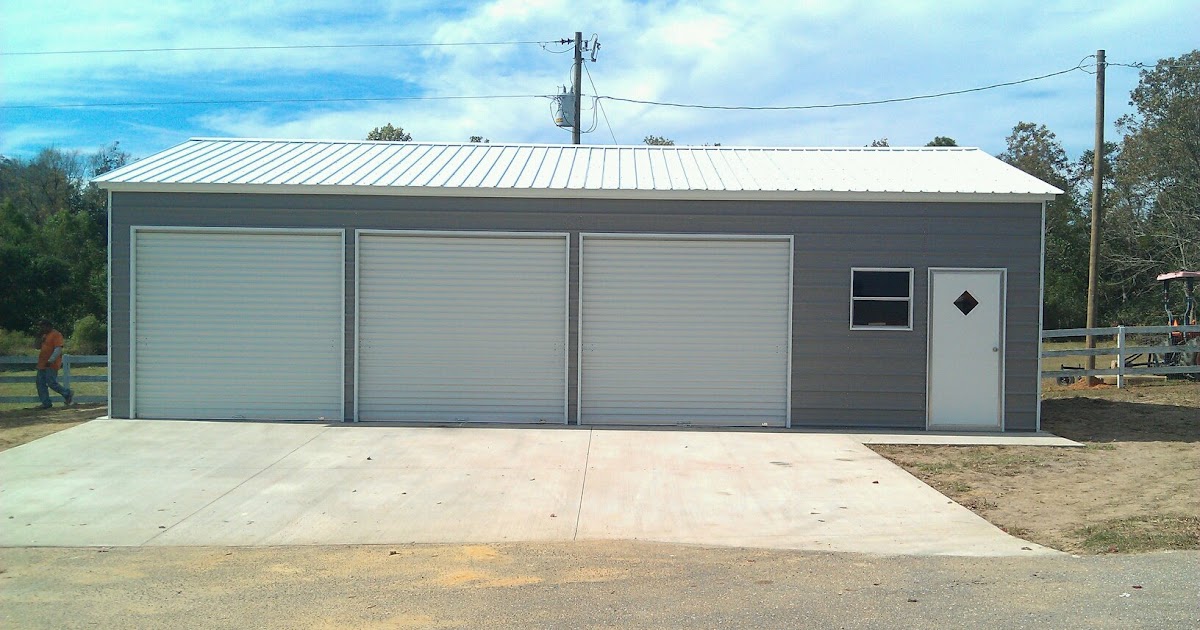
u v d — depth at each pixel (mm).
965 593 6105
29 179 49969
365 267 13555
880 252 13336
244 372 13609
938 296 13336
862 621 5559
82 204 46969
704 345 13516
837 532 8016
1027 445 12258
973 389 13375
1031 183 13703
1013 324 13344
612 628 5500
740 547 7523
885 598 6020
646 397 13555
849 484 9859
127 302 13578
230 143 16422
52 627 5668
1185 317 20344
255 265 13578
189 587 6480
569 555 7270
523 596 6172
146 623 5727
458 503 9039
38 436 12508
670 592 6219
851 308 13375
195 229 13500
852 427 13430
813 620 5590
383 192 13453
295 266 13578
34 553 7438
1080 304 40125
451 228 13492
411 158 15500
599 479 10062
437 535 7957
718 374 13523
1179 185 33938
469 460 10992
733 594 6160
